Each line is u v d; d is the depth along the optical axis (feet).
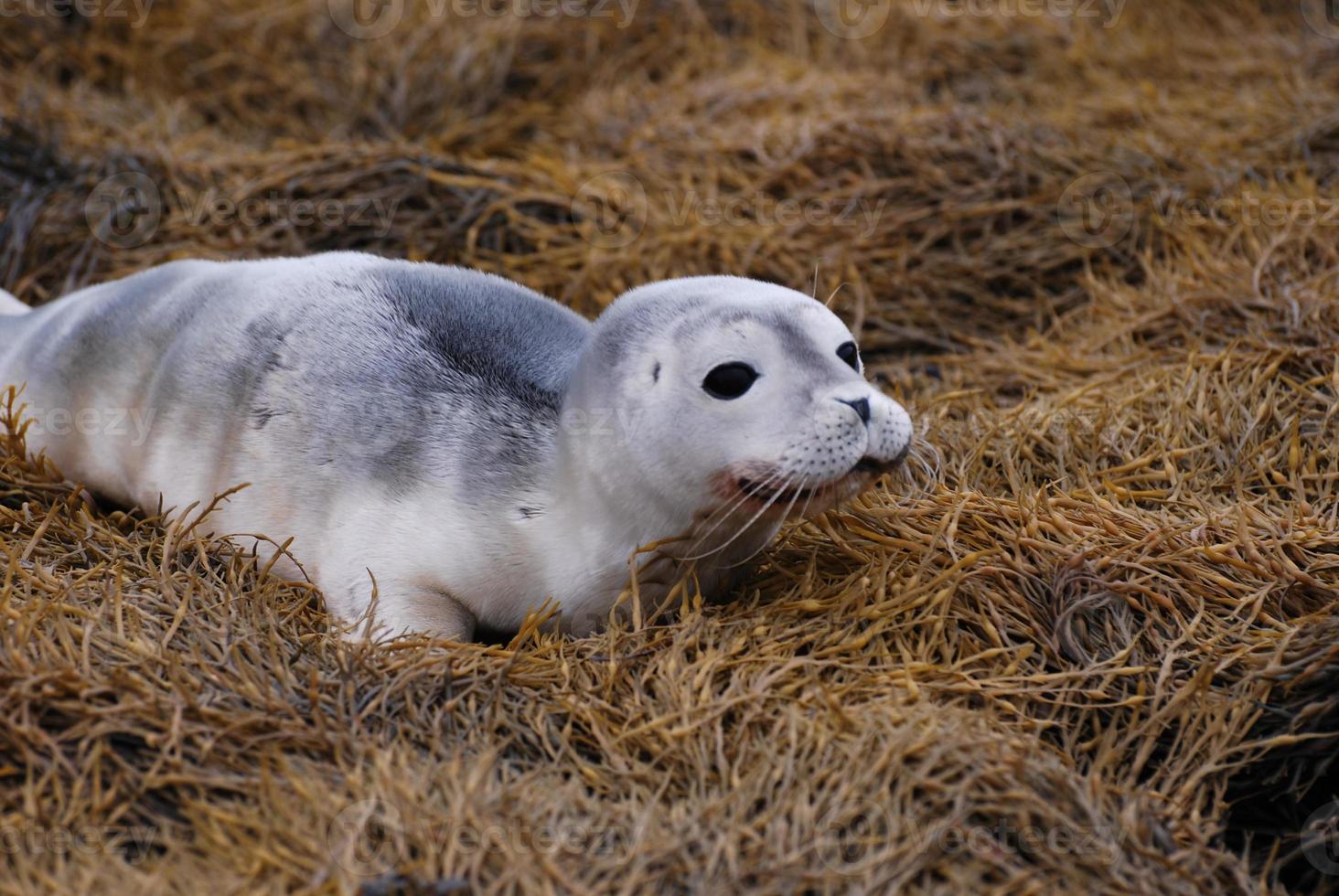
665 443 13.80
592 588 14.57
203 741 12.39
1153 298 21.85
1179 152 24.84
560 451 14.52
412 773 12.30
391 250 22.95
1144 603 14.76
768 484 13.56
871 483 14.16
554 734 13.21
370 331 15.79
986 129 25.53
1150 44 29.91
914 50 29.91
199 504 15.89
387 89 28.32
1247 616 14.75
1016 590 14.96
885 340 22.27
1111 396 19.42
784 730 12.91
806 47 30.19
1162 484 17.42
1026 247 23.50
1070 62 29.30
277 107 28.02
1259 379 18.81
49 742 12.18
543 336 16.28
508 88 28.94
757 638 14.24
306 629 14.69
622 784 12.61
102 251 22.54
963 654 14.23
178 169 24.27
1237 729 13.39
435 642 14.07
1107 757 12.89
